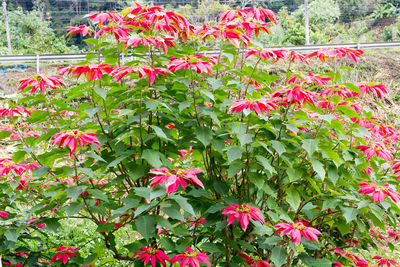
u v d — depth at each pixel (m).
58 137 2.02
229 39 2.49
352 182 2.95
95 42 2.52
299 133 2.73
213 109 2.60
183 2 28.06
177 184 1.93
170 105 2.61
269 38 20.95
